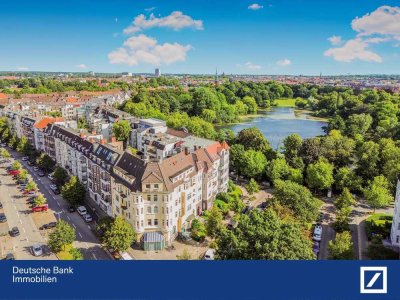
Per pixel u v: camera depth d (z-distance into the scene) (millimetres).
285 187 89062
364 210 106750
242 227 60500
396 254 74250
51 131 147000
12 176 133625
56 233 78750
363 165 120562
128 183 85438
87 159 111500
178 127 188375
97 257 78500
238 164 131375
